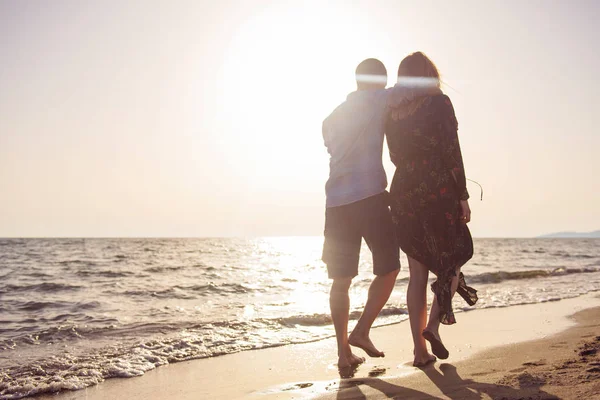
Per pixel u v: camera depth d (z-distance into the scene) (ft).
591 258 84.48
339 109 10.52
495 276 42.01
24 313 24.64
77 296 32.35
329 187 10.54
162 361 13.17
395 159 10.04
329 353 13.62
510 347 12.10
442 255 9.38
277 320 19.12
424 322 10.22
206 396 9.66
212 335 16.53
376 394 8.20
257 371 11.71
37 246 157.17
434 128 9.40
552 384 7.63
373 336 15.47
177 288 36.76
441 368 9.84
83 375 11.77
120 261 78.59
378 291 10.29
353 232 10.36
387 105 10.02
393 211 9.98
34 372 12.17
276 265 70.79
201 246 176.86
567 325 16.03
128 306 26.68
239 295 32.53
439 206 9.41
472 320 17.87
